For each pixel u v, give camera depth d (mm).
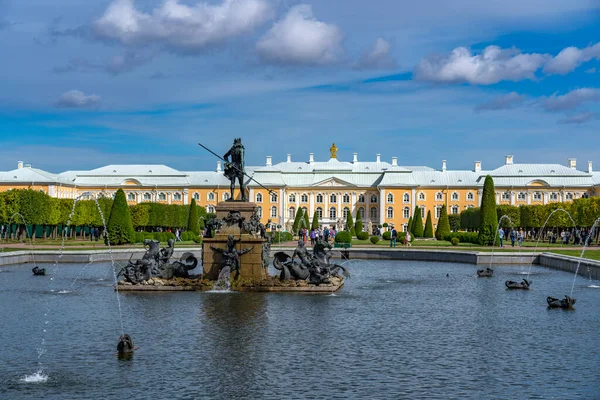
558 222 109312
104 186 167500
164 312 29547
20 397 18062
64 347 23062
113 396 18078
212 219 39219
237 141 40750
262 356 21938
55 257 57375
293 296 34938
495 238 76500
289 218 172750
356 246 83312
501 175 167500
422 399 17906
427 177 172750
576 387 18953
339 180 171625
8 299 33656
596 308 31781
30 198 94938
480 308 31719
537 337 25125
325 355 22172
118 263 56750
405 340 24453
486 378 19750
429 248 73062
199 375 19875
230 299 33500
